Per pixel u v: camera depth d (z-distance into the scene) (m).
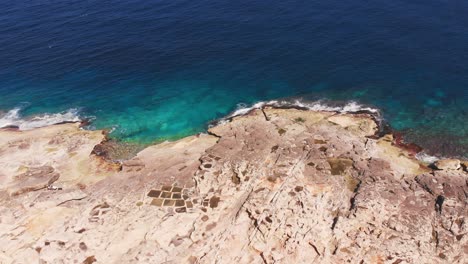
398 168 41.41
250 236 33.59
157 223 35.12
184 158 43.97
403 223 34.06
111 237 34.09
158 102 56.19
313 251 32.53
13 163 45.03
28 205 37.94
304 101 54.06
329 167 39.97
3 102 57.34
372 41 63.50
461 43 61.06
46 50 67.62
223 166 40.62
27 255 33.06
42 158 46.16
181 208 36.53
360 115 50.47
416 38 63.12
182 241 33.94
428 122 49.47
